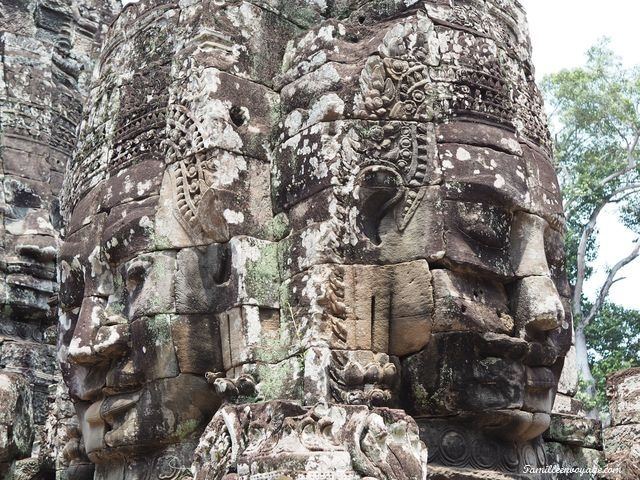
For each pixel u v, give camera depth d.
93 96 7.45
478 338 5.99
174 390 6.32
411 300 5.98
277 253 6.26
